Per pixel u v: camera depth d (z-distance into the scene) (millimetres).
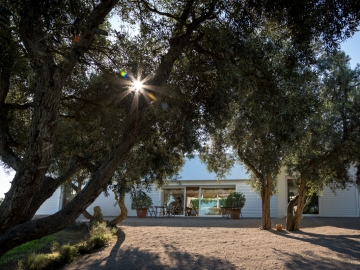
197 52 8648
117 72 9180
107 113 8750
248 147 12594
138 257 10016
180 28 8398
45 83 5297
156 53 9227
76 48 5766
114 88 9258
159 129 8047
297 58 7586
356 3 6746
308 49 7688
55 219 5035
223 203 22219
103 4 6328
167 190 24438
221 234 13750
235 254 9969
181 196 24125
